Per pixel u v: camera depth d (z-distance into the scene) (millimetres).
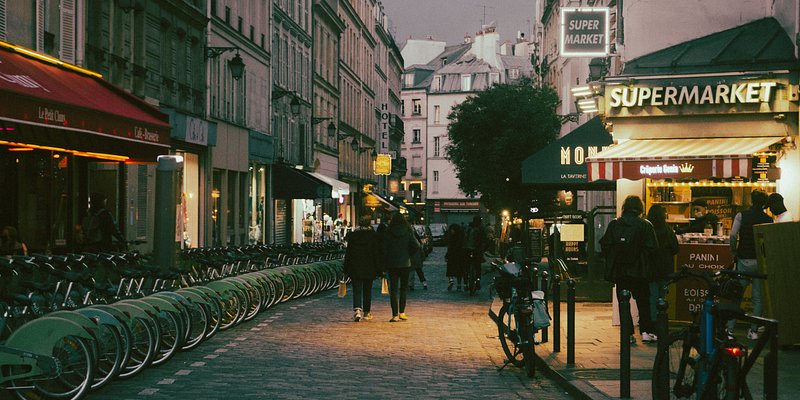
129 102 20891
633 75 17578
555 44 61344
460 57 131750
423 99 127562
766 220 13859
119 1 26250
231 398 10062
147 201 28750
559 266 22516
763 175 17156
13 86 14859
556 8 60062
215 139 34625
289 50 50000
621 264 13414
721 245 15266
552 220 26000
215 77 36156
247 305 17469
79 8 23203
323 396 10281
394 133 106250
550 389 11078
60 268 12227
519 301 12406
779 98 16891
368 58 83125
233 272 19859
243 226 41000
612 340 14727
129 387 10664
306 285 24219
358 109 76500
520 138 47062
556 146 22859
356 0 75562
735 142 16672
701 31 18125
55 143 18312
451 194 125625
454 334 16781
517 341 12297
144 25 28375
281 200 48812
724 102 17109
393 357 13633
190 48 33219
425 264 50562
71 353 9258
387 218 33531
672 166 15414
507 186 42938
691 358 8070
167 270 13953
